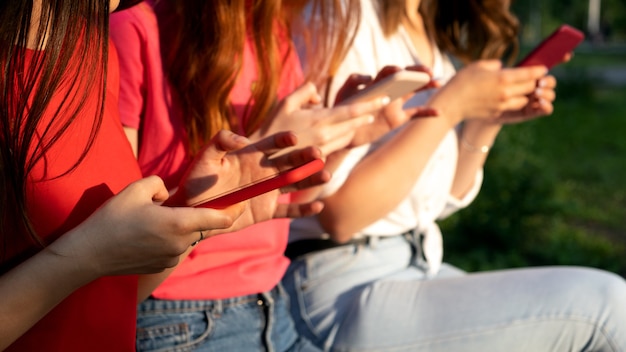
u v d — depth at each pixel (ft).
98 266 4.35
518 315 7.13
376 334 7.23
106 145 4.94
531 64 8.13
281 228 6.82
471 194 9.27
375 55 7.83
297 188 5.69
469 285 7.40
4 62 4.37
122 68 6.28
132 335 4.99
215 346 6.25
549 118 41.14
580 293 7.16
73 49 4.51
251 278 6.48
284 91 7.16
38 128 4.56
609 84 60.59
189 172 5.37
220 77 6.29
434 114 6.77
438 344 7.16
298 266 7.72
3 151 4.38
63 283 4.32
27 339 4.59
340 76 7.52
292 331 7.18
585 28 143.23
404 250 8.13
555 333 7.14
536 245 19.40
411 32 8.75
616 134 37.14
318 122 6.14
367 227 7.77
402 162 7.38
